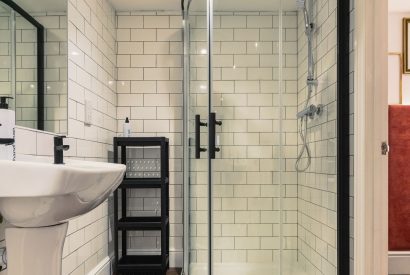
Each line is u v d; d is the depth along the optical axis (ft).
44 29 5.57
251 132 8.55
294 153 8.09
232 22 8.57
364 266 5.38
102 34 8.66
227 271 8.23
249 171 8.48
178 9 9.95
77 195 2.92
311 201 7.29
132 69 9.94
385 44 5.46
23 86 5.00
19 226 2.99
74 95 6.77
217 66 8.54
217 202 8.41
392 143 8.88
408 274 8.08
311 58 7.34
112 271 9.02
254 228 8.40
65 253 6.29
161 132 9.91
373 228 5.39
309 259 7.34
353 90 5.78
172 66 9.96
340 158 6.01
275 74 8.55
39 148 5.30
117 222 8.59
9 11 4.72
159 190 9.77
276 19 8.52
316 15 7.17
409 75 10.38
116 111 9.89
